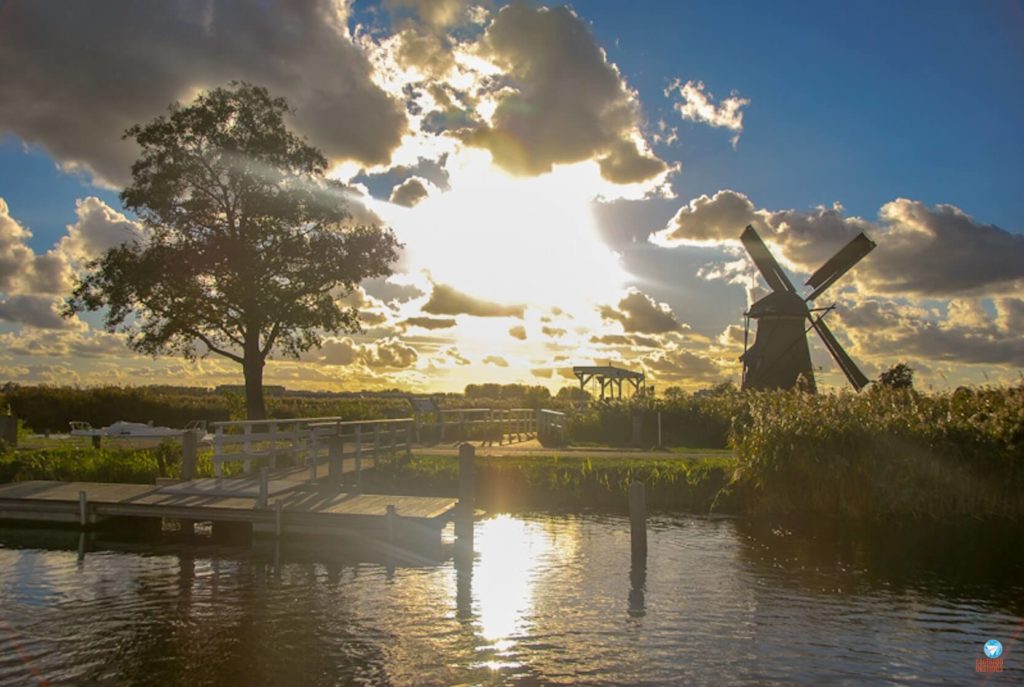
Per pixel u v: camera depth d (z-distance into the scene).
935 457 22.75
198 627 13.09
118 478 25.75
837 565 17.36
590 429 39.88
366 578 16.20
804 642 12.65
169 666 11.46
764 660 11.86
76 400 48.22
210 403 52.00
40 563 17.38
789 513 22.64
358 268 41.72
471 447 18.36
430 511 19.20
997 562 17.69
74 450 28.97
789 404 26.44
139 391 50.72
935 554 18.41
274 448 25.77
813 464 22.45
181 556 18.05
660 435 35.97
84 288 40.44
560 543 19.28
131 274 38.97
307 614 13.80
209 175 40.81
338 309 42.03
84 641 12.41
